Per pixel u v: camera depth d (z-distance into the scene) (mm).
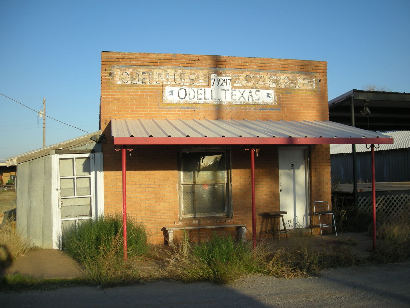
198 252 7059
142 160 9453
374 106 12781
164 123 9078
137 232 8109
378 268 7410
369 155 26547
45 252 8648
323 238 9867
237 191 9992
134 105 9625
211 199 9891
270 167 10273
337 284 6430
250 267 7055
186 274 6617
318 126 9609
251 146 7984
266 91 10453
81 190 9320
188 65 9938
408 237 8969
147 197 9430
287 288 6234
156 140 7344
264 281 6625
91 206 9289
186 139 7477
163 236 9414
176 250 8031
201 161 9867
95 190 9305
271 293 5988
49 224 9125
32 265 7453
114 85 9539
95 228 7891
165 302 5566
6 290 6051
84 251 7414
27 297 5750
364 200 12086
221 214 9922
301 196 10633
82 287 6266
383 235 9562
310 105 10797
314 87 10867
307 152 10703
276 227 10188
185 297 5797
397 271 7176
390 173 25328
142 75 9688
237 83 10242
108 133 9430
